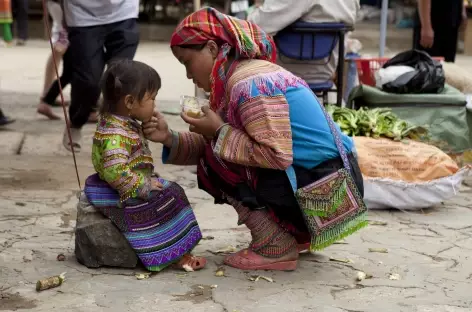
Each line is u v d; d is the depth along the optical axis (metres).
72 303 3.31
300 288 3.55
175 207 3.75
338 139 3.69
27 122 7.72
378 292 3.52
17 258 3.86
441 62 6.32
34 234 4.27
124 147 3.60
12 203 4.86
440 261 3.98
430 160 4.94
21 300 3.33
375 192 4.88
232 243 4.19
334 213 3.66
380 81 5.91
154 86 3.64
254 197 3.64
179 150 3.88
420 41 7.55
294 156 3.60
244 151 3.52
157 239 3.69
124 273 3.68
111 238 3.67
